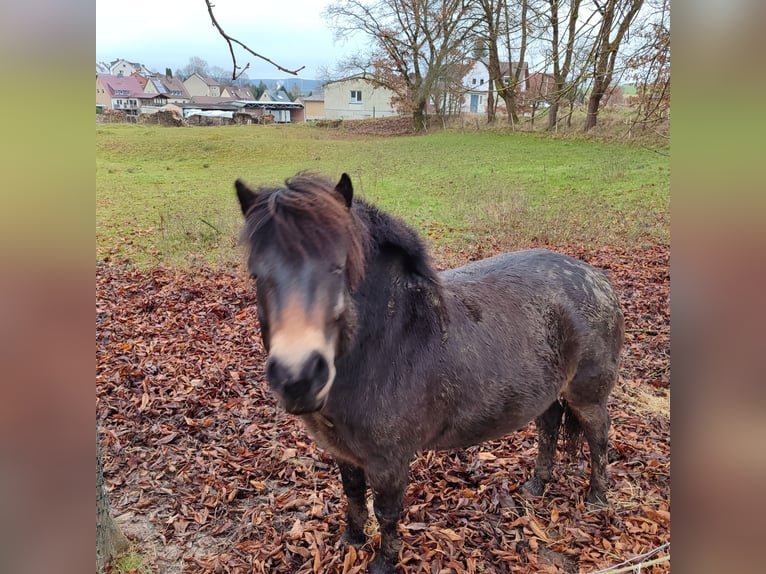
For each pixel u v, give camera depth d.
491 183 12.28
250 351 5.15
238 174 16.17
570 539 2.87
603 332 2.88
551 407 3.16
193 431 3.83
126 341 5.36
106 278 7.21
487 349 2.50
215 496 3.17
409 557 2.71
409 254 2.29
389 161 17.48
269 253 1.78
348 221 1.88
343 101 42.38
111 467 3.40
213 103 49.47
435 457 3.55
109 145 21.59
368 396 2.18
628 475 3.36
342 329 1.92
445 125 28.17
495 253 7.87
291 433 3.80
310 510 3.08
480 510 3.07
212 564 2.69
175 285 6.96
